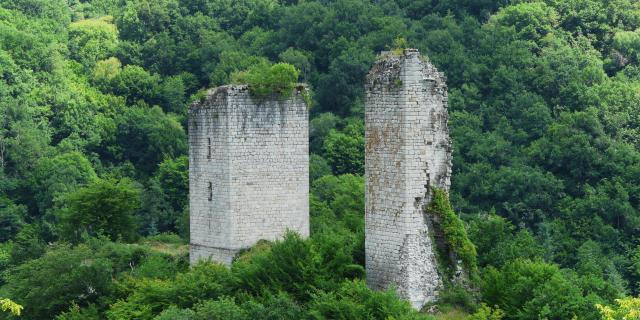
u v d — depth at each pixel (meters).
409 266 172.75
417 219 173.25
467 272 176.00
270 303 175.62
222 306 176.75
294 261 181.12
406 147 172.75
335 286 176.50
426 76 173.75
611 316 145.25
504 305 172.75
